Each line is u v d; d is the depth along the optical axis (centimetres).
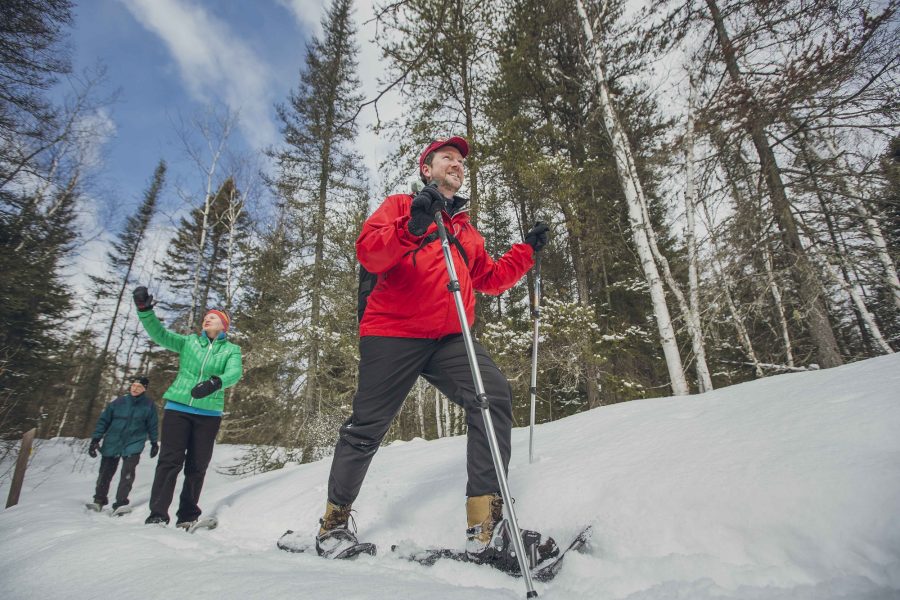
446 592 104
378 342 180
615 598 111
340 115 1405
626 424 234
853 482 113
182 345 331
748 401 204
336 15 1492
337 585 108
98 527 221
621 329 973
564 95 864
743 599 94
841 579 96
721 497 131
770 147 595
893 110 513
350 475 180
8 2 1038
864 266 576
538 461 218
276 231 1256
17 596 133
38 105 1111
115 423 495
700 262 605
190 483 308
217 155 1373
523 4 811
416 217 151
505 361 830
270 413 1070
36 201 1166
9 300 1005
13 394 991
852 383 175
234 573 120
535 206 935
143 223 2453
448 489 224
